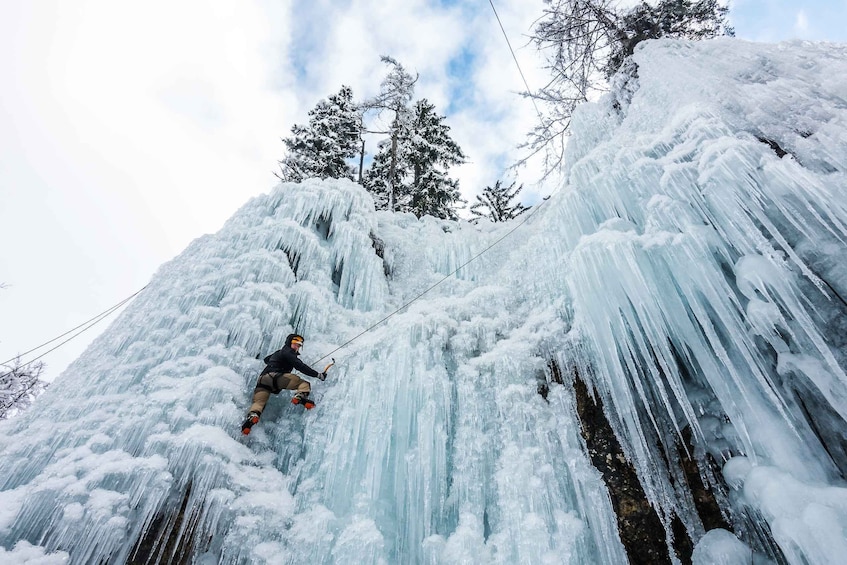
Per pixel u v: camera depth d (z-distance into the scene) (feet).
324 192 24.58
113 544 10.57
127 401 14.48
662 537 10.69
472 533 11.51
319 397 15.71
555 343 14.76
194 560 10.91
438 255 25.18
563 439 12.71
